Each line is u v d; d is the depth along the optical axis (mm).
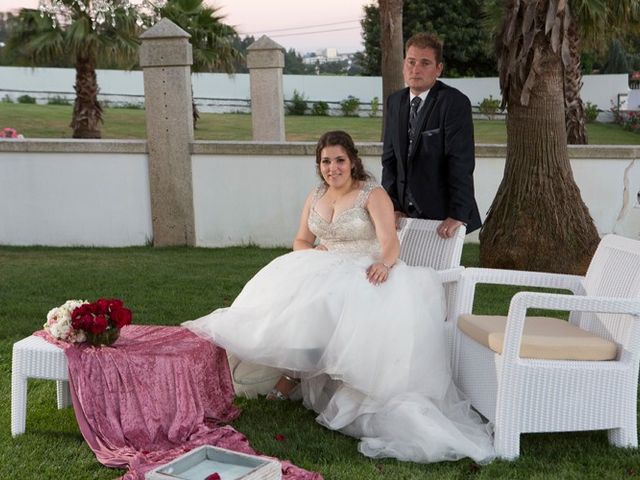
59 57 13789
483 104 30375
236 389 4160
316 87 32469
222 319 3822
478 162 8906
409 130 4602
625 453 3430
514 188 7105
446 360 3820
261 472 2656
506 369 3375
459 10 32906
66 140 9047
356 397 3707
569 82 12180
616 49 35125
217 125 25312
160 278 7180
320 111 31453
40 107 27406
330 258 3902
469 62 33500
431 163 4527
